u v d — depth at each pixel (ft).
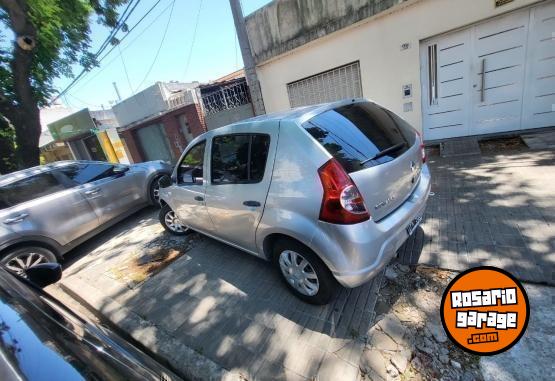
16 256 12.94
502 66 17.80
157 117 38.34
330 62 23.11
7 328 3.91
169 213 14.32
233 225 9.42
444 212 11.47
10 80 26.32
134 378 3.91
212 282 10.46
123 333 9.16
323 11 21.22
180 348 7.90
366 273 6.65
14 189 13.83
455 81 19.34
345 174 6.44
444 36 18.72
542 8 15.89
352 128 7.61
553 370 5.49
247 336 7.80
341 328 7.34
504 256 8.43
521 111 18.11
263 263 10.89
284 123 7.38
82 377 3.20
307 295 8.13
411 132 9.43
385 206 7.16
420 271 8.66
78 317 5.94
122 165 18.53
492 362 5.86
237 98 30.99
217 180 9.59
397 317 7.30
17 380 2.97
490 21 17.25
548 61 16.66
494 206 11.05
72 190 15.46
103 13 28.55
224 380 6.73
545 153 14.52
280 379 6.46
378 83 21.61
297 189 6.99
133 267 12.84
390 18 19.60
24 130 26.23
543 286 7.20
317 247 6.86
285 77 26.02
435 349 6.35
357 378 6.09
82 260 15.38
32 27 23.02
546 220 9.52
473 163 15.70
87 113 44.19
